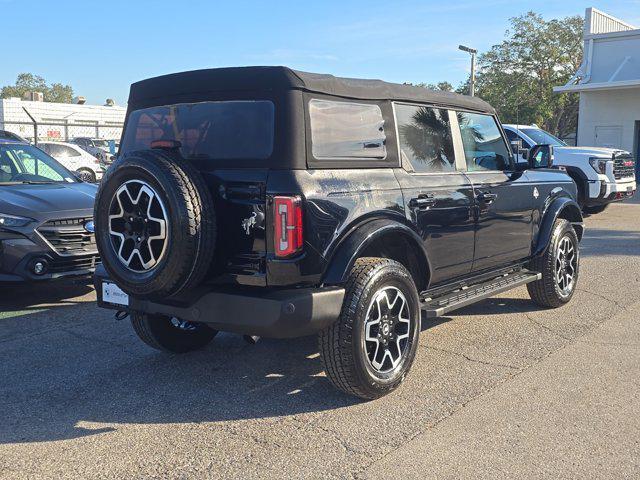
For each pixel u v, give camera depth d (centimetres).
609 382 445
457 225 497
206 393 439
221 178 388
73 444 366
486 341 543
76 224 673
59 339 567
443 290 512
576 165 1320
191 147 416
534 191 605
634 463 334
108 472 333
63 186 740
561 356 501
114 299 444
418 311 442
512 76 4047
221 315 384
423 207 459
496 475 323
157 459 347
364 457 344
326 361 399
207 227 370
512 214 571
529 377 457
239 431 379
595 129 2383
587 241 1079
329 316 384
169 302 407
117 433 379
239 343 549
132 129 462
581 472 325
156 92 439
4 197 669
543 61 3956
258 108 394
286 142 382
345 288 397
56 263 660
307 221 376
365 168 427
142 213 376
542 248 612
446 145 509
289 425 386
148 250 376
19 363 505
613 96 2328
